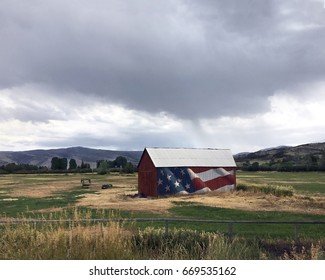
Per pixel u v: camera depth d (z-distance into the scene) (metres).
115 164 179.38
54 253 8.98
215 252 9.57
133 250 10.41
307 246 12.84
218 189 46.47
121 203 34.06
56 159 159.75
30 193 48.62
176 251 10.23
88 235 9.86
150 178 44.44
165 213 27.14
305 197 37.19
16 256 9.05
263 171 117.31
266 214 26.67
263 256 10.51
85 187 59.03
